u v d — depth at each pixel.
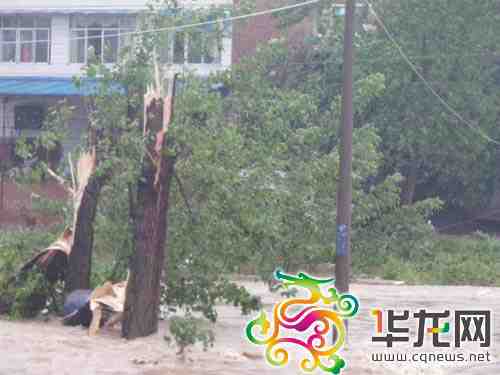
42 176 28.28
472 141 54.81
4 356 21.23
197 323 23.03
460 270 45.75
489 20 54.03
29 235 27.34
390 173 56.78
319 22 55.38
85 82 28.36
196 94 25.41
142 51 27.98
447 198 61.81
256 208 25.16
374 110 54.22
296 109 27.28
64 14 61.72
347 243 23.75
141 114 26.41
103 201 27.02
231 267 25.56
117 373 20.17
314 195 27.19
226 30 30.33
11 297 26.34
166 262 25.44
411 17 53.31
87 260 26.36
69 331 24.77
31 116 62.38
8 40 62.91
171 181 25.44
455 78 53.97
